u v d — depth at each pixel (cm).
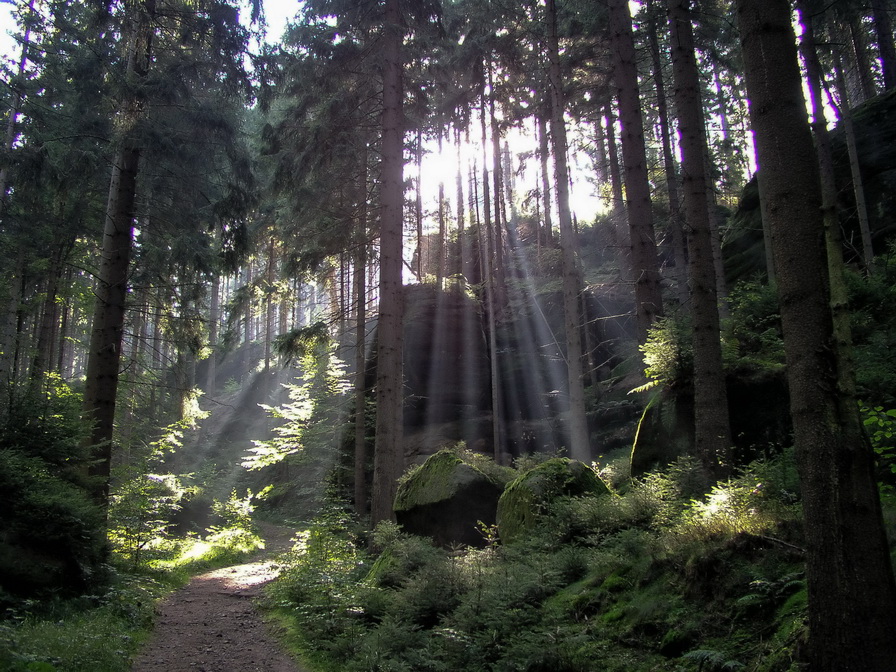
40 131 1523
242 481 3016
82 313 2252
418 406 2512
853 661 348
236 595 1093
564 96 1798
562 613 590
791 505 552
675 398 938
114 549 1177
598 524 754
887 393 710
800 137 422
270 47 1409
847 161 1762
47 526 770
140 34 1281
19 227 1752
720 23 1656
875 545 362
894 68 2098
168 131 1315
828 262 404
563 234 1494
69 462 977
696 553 548
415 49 1507
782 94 430
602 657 505
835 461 374
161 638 773
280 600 952
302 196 1744
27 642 548
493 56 2172
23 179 1288
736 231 1991
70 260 1992
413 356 2564
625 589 589
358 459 1847
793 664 378
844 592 359
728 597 490
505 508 925
